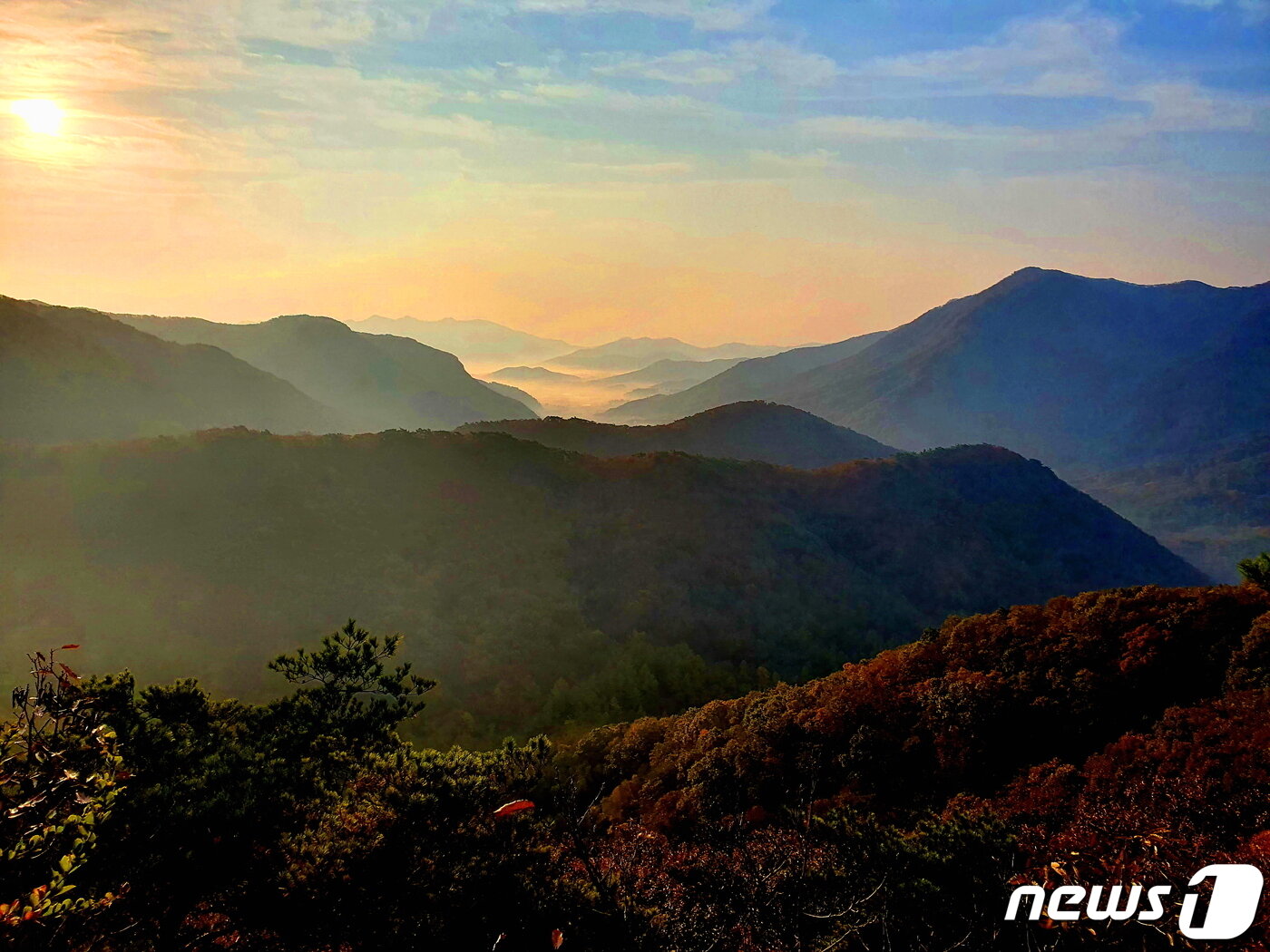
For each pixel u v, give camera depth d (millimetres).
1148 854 7992
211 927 8102
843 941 7941
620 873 9461
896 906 8211
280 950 7594
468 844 8328
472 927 7773
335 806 8734
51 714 5812
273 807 8508
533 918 7891
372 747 11211
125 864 6793
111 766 6121
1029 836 12523
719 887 9484
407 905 7793
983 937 7742
